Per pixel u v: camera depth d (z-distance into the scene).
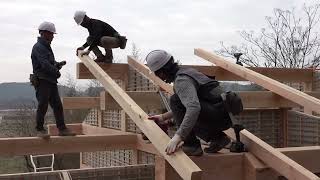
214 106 3.68
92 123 8.30
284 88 4.91
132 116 4.40
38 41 5.50
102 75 5.57
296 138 6.63
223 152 4.09
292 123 6.70
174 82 3.53
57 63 5.67
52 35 5.57
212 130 3.82
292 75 7.23
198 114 3.36
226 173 3.94
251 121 6.61
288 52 19.28
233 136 4.43
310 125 6.43
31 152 5.46
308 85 7.45
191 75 3.58
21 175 4.29
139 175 4.78
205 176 3.86
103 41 6.39
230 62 6.20
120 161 7.55
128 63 6.69
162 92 5.67
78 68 6.39
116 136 5.98
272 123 6.75
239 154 4.02
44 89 5.47
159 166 3.79
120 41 6.53
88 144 5.80
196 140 3.85
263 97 6.25
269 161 3.92
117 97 4.96
